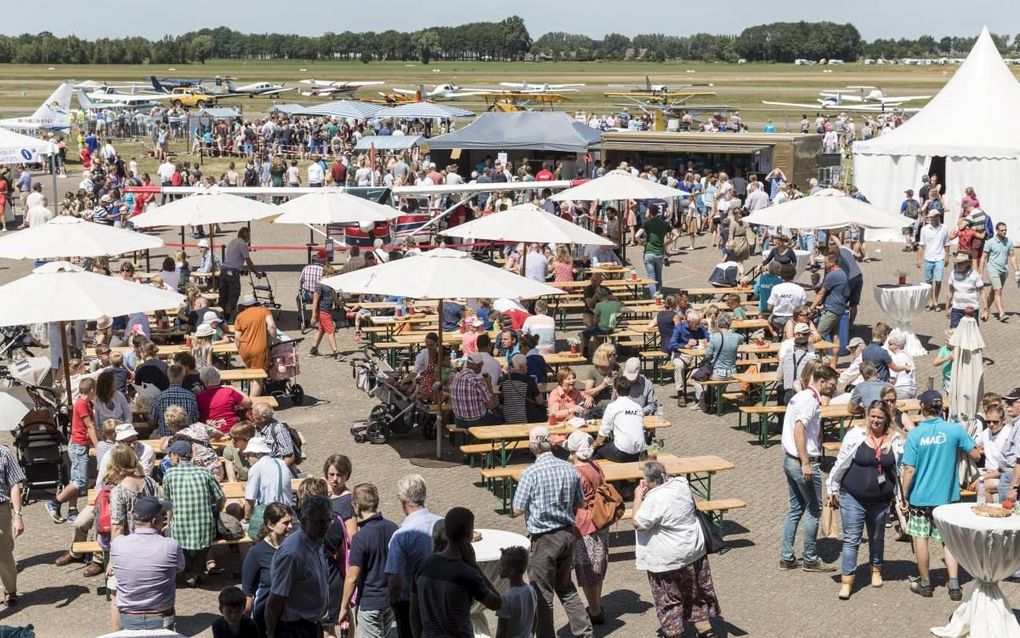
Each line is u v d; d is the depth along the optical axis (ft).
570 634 34.06
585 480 33.73
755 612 35.17
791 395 53.16
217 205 79.30
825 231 95.91
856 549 35.94
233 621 25.81
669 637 32.04
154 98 287.48
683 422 57.52
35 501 46.91
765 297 75.46
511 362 50.96
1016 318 80.07
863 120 254.27
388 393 54.54
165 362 58.44
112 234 63.93
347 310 79.66
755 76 570.87
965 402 49.19
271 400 53.11
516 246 102.27
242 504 38.58
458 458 51.67
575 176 137.90
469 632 25.82
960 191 109.09
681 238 122.62
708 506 40.45
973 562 31.24
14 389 53.21
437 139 134.00
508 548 27.86
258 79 551.59
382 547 29.09
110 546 33.27
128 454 34.24
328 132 207.41
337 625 30.60
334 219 77.05
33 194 117.39
